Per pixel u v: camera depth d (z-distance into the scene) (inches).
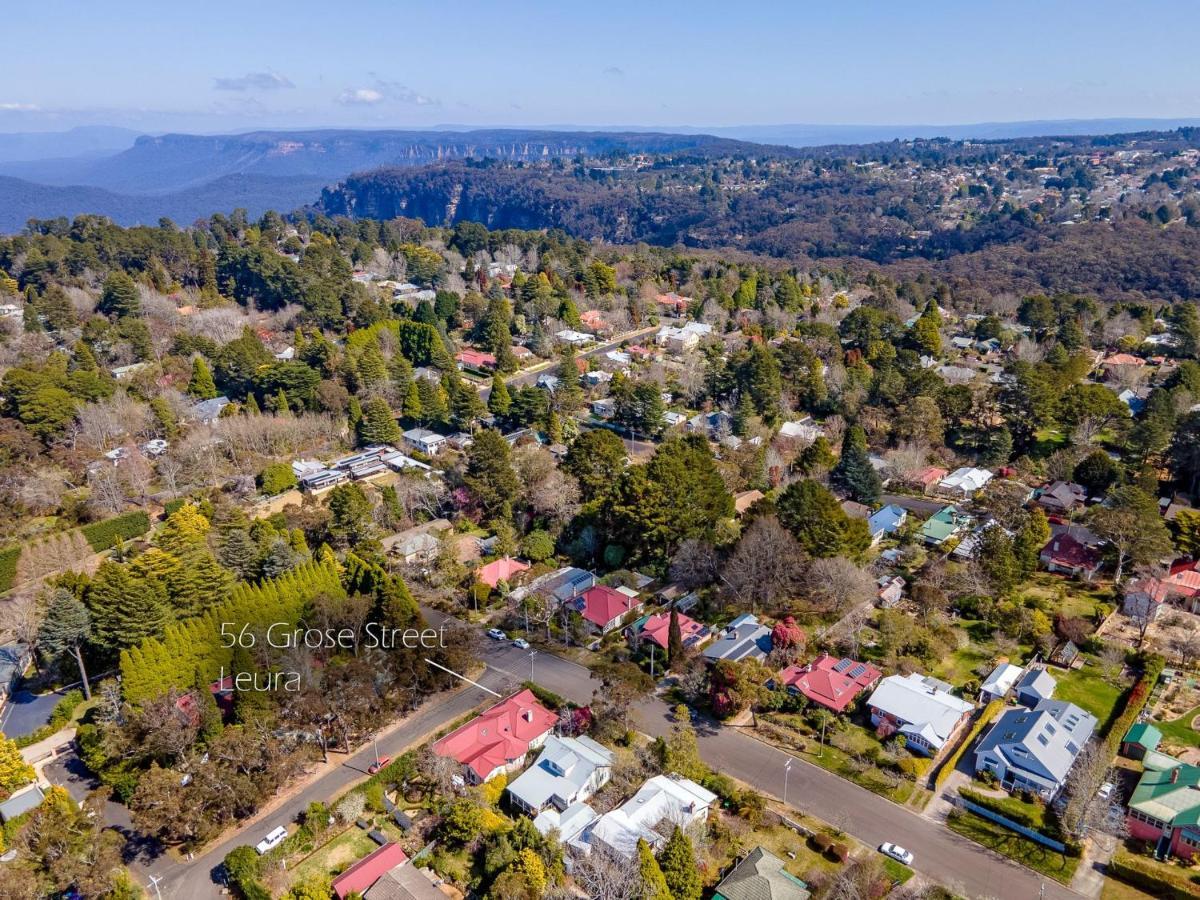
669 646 3117.6
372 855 2283.5
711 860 2269.9
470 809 2314.2
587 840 2311.8
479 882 2191.2
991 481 4672.7
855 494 4448.8
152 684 2770.7
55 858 2190.0
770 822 2407.7
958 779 2593.5
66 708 3021.7
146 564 3255.4
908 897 2085.4
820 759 2689.5
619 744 2770.7
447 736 2711.6
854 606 3437.5
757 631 3294.8
